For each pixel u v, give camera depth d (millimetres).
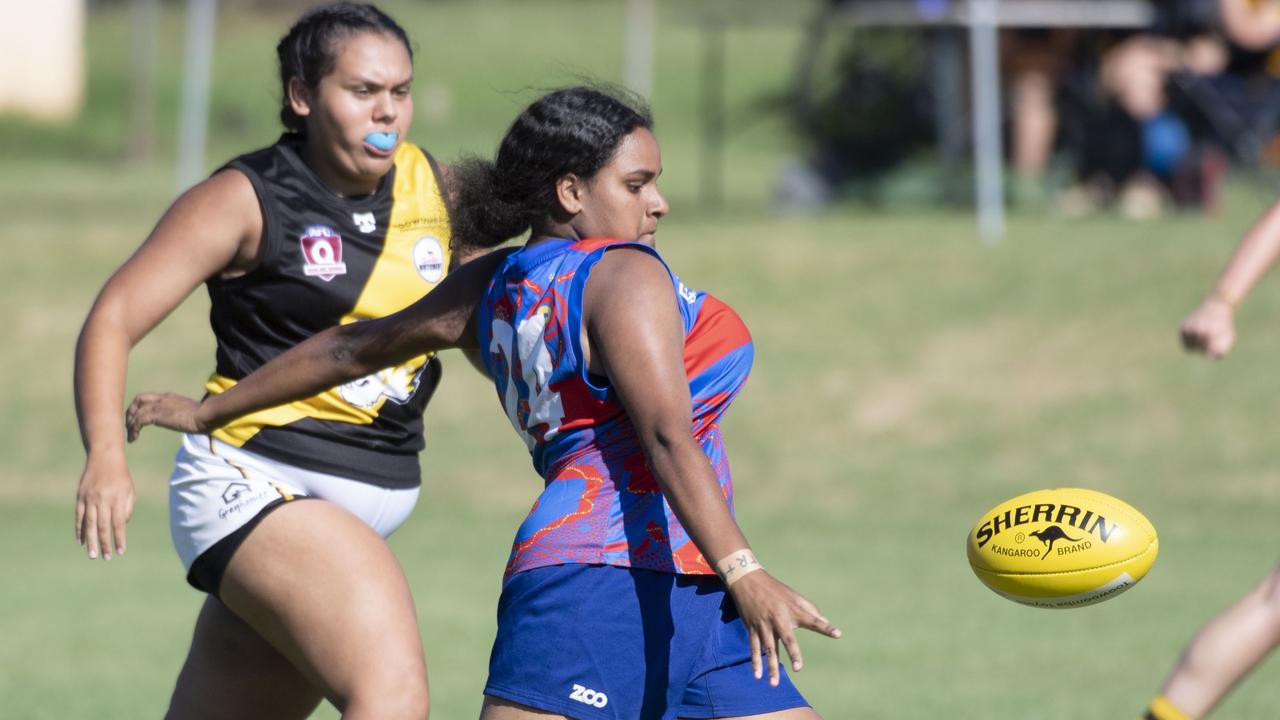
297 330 16781
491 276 14117
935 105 73812
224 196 16266
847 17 71250
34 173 94812
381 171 16906
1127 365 50031
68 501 46438
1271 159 63906
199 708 16734
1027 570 14570
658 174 13969
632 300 12906
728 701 13609
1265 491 43219
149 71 106688
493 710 13508
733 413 49844
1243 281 17125
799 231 62969
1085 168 68438
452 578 35562
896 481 45656
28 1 117688
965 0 65438
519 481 47062
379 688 14914
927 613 31812
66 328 56969
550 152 13711
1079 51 68562
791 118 108125
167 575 36750
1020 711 24109
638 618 13234
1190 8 64000
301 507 15727
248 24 143625
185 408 15383
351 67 16516
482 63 133250
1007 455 46562
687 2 153250
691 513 12328
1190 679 15500
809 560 37562
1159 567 36406
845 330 53781
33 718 23766
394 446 17031
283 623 15477
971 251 58656
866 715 23891
